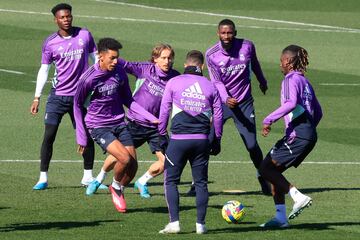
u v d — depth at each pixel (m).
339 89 64.44
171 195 29.94
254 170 41.81
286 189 31.16
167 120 30.30
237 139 48.47
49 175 39.62
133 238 29.19
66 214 32.69
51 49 37.81
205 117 29.94
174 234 29.86
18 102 56.47
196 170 30.03
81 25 87.62
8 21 87.69
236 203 31.73
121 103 33.44
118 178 33.06
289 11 103.62
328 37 88.44
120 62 35.88
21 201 34.62
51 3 100.81
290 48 31.62
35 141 46.56
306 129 31.27
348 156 45.34
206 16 97.50
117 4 103.25
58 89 37.69
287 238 29.69
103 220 31.84
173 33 86.00
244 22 95.06
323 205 35.22
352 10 105.56
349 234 30.44
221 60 38.03
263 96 60.94
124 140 33.25
